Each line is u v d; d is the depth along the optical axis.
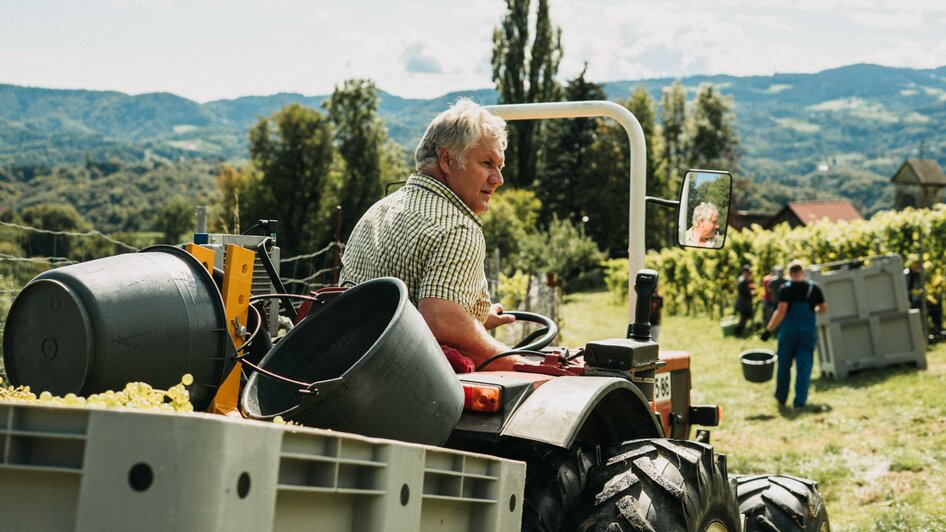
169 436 1.50
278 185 62.38
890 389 12.98
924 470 8.61
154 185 159.62
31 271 6.56
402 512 2.00
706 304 29.36
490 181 3.47
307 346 2.93
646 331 3.64
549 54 71.31
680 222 4.86
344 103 65.19
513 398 2.91
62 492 1.55
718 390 14.27
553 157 76.31
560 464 3.01
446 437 2.65
